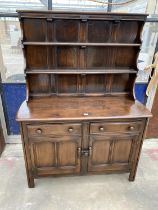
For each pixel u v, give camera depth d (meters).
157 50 2.05
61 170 1.69
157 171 2.00
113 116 1.49
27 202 1.60
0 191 1.69
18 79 2.06
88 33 1.62
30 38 1.58
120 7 1.84
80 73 1.67
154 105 2.31
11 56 1.94
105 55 1.73
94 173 1.77
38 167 1.64
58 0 1.77
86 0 1.79
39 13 1.44
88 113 1.52
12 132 2.35
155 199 1.67
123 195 1.70
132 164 1.76
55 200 1.63
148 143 2.46
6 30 1.82
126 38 1.68
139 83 2.20
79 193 1.70
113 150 1.66
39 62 1.69
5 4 1.72
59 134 1.51
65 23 1.56
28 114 1.47
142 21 1.57
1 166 1.99
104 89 1.88
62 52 1.67
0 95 2.10
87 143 1.59
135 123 1.55
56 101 1.74
